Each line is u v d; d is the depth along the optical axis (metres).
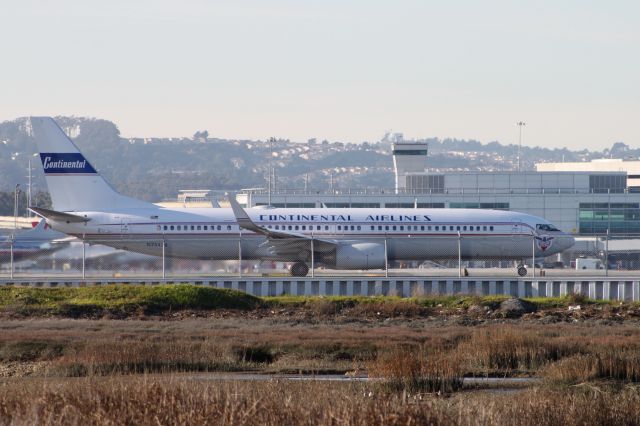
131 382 96.69
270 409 82.31
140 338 149.50
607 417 90.25
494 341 137.38
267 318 187.75
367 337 151.25
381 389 104.94
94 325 169.12
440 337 150.38
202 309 199.50
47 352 140.88
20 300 198.75
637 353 132.00
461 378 118.31
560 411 90.25
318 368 129.50
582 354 133.25
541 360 132.25
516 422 85.69
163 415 81.00
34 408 80.94
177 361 130.00
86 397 87.12
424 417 80.25
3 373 127.50
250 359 137.25
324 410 81.88
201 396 87.56
